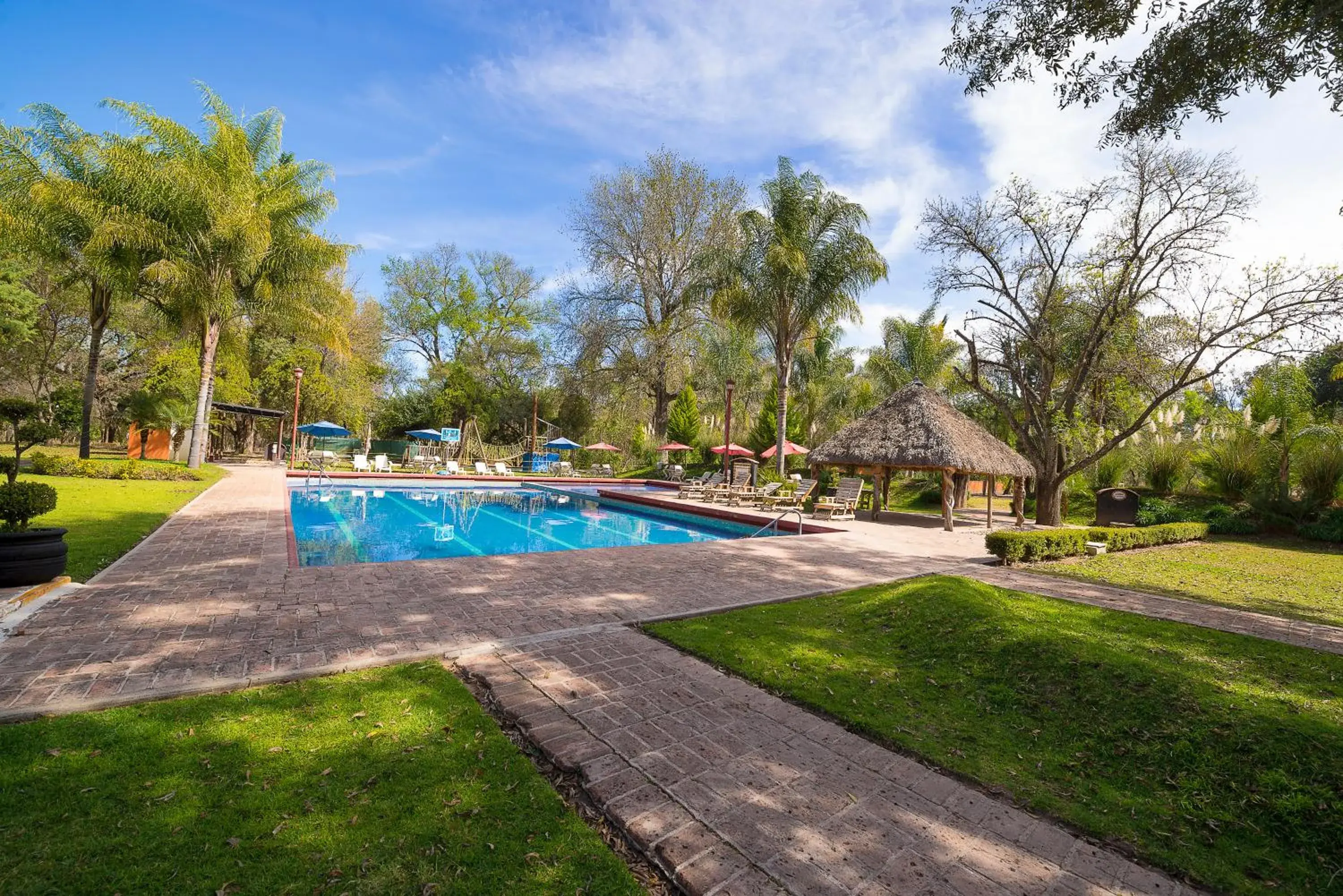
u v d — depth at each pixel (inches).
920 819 105.5
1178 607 268.5
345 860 86.6
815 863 91.2
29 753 109.0
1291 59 240.2
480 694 150.2
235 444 1412.4
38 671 145.6
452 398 1433.3
